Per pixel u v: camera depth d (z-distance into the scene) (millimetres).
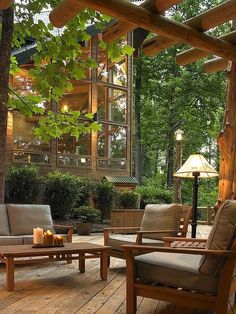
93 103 14406
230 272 2648
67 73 6824
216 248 2697
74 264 5215
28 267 4949
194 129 21453
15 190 10602
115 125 15070
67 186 10977
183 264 2877
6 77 6520
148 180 23000
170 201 15844
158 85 21969
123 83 15516
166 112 21797
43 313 3049
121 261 5578
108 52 6035
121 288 3924
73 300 3449
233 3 3461
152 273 2955
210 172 5090
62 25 3789
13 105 7000
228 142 4582
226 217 2695
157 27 3543
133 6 3381
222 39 4039
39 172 12750
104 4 3240
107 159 14758
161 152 24922
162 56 22312
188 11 22328
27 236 5098
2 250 3902
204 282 2721
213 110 21266
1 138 6445
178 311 3209
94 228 10352
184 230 4805
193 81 20859
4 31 6523
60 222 10477
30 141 12852
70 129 7164
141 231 4637
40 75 6457
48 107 13195
